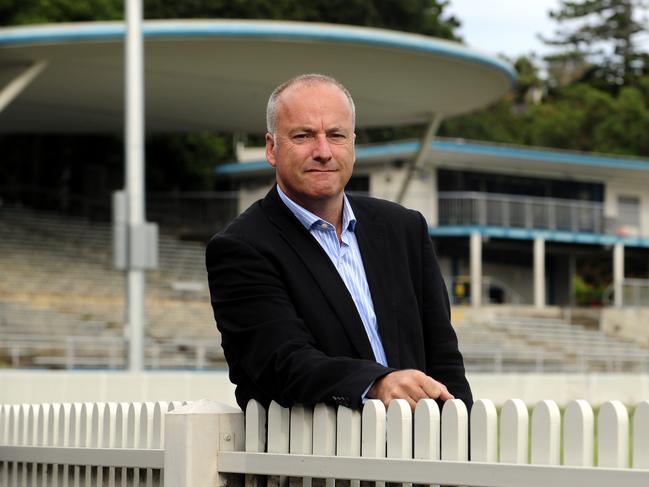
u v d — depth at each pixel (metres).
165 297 39.81
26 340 31.78
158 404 5.46
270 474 4.71
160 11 58.66
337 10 63.91
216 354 33.56
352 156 4.73
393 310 4.73
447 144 48.03
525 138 77.12
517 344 40.50
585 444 3.84
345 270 4.72
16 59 36.59
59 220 45.34
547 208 49.75
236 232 4.70
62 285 38.06
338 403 4.41
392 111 43.44
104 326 34.44
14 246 41.56
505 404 4.05
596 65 94.19
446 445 4.18
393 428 4.30
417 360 4.74
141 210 23.75
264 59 37.00
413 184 48.59
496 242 50.12
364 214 4.88
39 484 6.35
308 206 4.70
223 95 41.81
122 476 5.62
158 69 38.22
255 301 4.58
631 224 54.62
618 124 76.06
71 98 42.44
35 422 6.48
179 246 46.62
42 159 53.97
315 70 37.88
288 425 4.68
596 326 46.84
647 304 46.84
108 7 49.81
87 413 6.00
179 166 56.06
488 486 4.01
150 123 47.31
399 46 36.47
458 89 40.50
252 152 59.72
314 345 4.58
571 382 29.25
